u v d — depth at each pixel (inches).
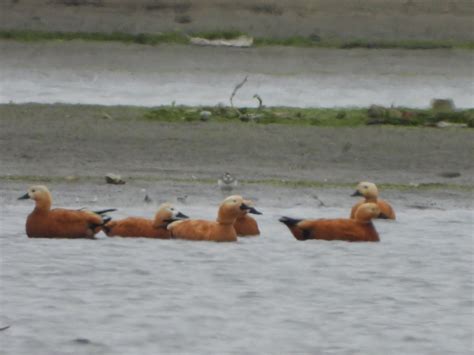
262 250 2417.6
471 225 2760.8
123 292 2084.2
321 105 5187.0
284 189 3164.4
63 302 2017.7
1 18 7042.3
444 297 2094.0
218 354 1774.1
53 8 7249.0
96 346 1798.7
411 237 2591.0
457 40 7130.9
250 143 3767.2
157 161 3494.1
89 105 4453.7
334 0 7470.5
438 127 4178.2
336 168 3486.7
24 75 5856.3
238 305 2018.9
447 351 1803.6
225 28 7091.5
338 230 2502.5
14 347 1790.1
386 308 2017.7
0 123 3971.5
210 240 2464.3
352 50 6801.2
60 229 2476.6
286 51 6692.9
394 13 7421.3
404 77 6205.7
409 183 3321.9
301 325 1919.3
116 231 2503.7
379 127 4124.0
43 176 3243.1
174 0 7391.7
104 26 7076.8
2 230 2576.3
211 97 5388.8
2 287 2105.1
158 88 5620.1
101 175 3275.1
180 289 2106.3
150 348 1796.3
